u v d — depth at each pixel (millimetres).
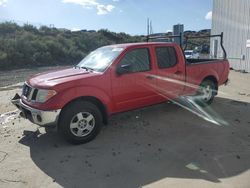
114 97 5926
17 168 4672
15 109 8344
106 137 5871
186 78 7258
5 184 4211
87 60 6750
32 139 5891
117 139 5754
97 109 5672
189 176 4258
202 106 7949
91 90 5555
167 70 6773
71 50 43781
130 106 6254
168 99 6992
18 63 33125
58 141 5746
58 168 4645
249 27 18500
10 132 6336
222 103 8438
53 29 56781
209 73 7840
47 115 5195
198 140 5602
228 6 21203
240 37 19625
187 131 6105
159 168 4535
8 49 33469
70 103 5395
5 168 4680
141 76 6281
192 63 7480
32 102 5434
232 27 20719
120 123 6684
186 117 7043
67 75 5754
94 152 5188
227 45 21562
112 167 4621
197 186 3971
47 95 5242
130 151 5184
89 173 4461
